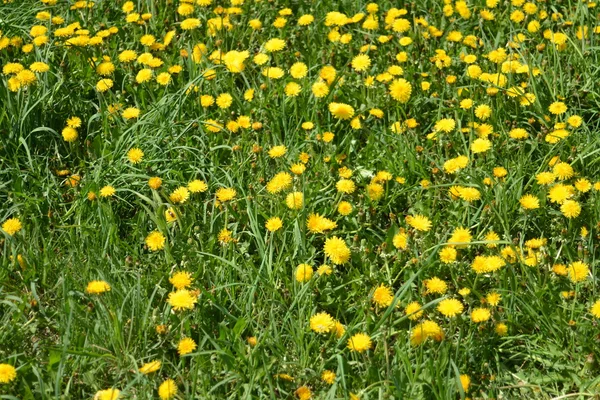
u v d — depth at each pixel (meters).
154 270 2.85
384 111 3.23
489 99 3.21
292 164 3.06
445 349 2.65
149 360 2.69
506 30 3.49
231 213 2.93
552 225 2.93
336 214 2.98
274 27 3.51
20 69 3.20
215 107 3.24
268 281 2.80
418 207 2.98
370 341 2.68
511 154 3.11
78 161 3.13
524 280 2.79
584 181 2.93
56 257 2.88
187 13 3.45
